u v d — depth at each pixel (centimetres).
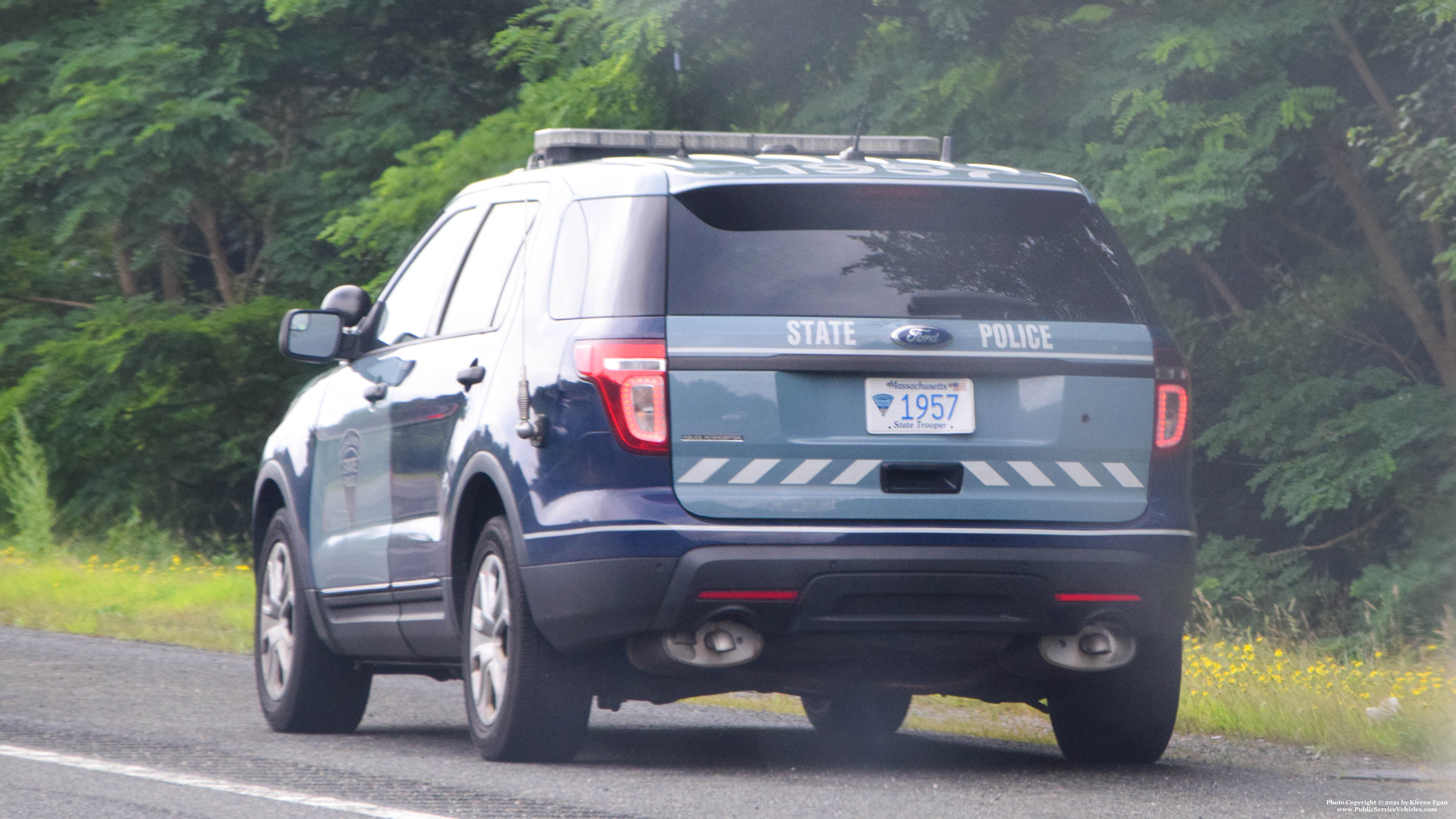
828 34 6581
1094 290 2112
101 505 9444
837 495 1975
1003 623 2006
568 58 6869
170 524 9550
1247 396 6131
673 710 3077
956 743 2603
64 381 8950
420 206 7094
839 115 6216
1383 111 5653
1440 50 5456
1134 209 5431
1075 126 5675
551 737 2117
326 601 2644
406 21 8906
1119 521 2053
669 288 2008
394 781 2003
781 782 2020
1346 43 5541
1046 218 2142
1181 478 2100
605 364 1992
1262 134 5434
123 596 5438
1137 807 1875
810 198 2067
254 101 8550
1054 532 2017
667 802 1845
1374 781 2178
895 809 1817
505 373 2183
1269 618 6041
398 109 8775
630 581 1952
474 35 8975
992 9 5878
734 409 1977
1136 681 2181
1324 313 6188
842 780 2050
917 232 2086
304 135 9300
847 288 2031
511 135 7012
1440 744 2484
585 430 2000
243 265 10656
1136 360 2088
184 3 8400
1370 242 6088
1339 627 6003
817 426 1988
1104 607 2031
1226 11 5566
